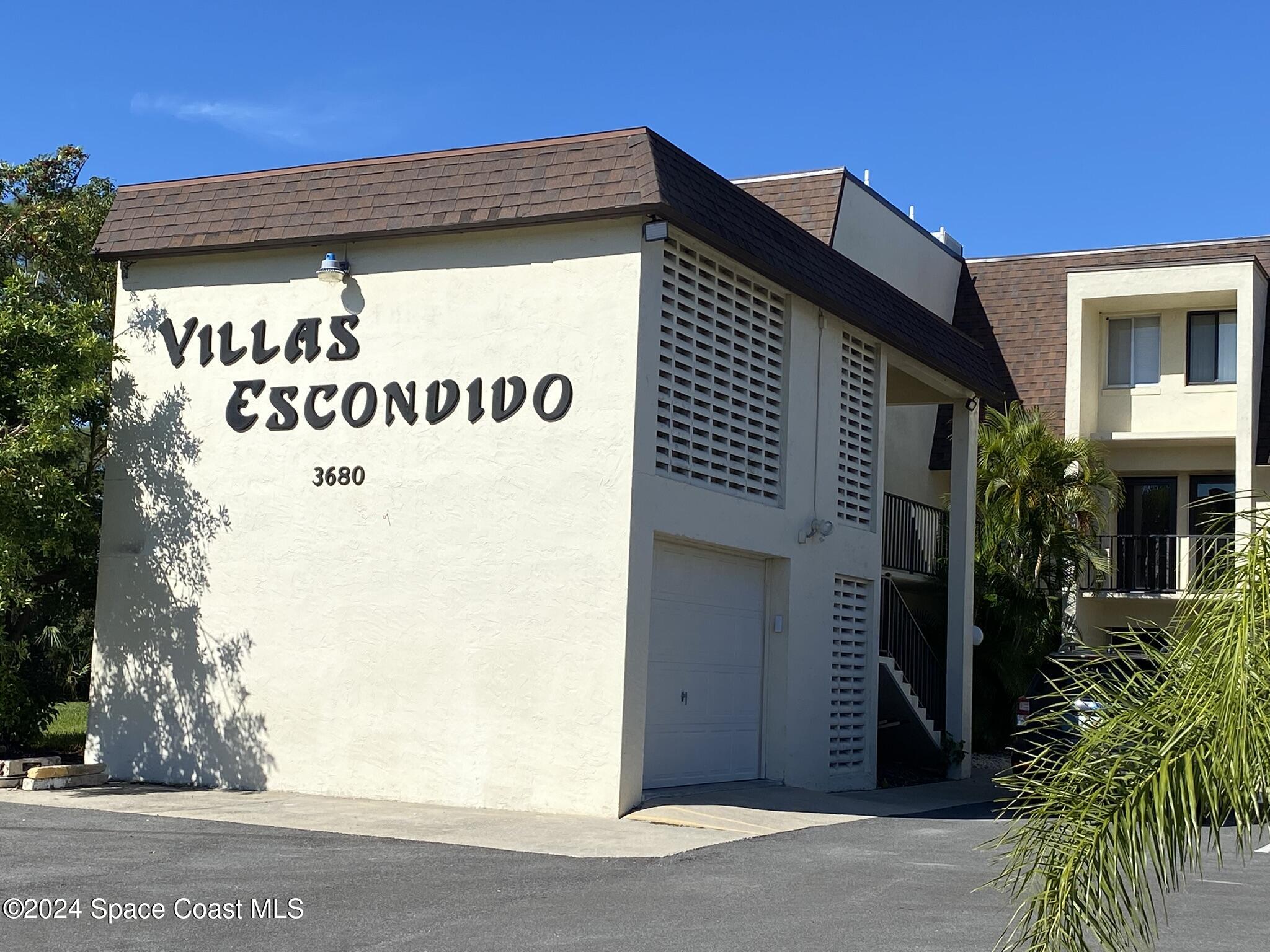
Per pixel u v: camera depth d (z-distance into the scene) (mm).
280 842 10625
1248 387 23922
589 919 8008
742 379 14922
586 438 13016
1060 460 22672
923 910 8523
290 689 14055
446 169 13898
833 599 16531
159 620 14750
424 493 13703
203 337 14914
